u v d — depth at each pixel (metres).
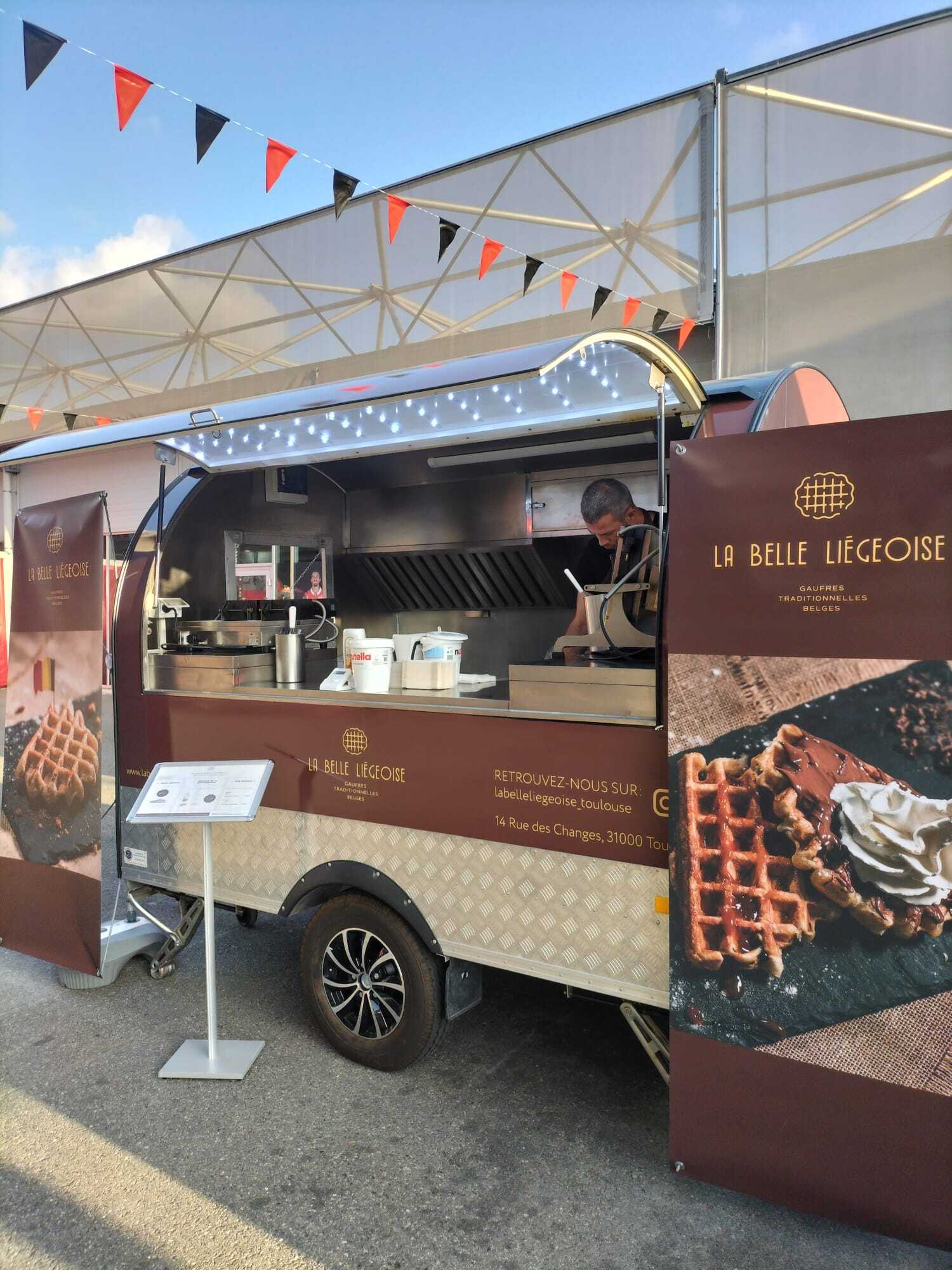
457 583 4.38
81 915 3.08
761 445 1.85
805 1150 1.82
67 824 3.11
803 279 6.38
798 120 6.29
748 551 1.87
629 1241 1.92
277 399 2.81
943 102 5.80
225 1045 2.78
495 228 7.57
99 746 2.99
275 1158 2.22
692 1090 1.94
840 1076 1.78
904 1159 1.72
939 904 1.68
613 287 7.18
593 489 3.71
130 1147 2.28
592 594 2.68
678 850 1.94
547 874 2.27
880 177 6.05
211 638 3.25
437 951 2.47
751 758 1.86
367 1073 2.64
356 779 2.64
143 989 3.27
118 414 10.70
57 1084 2.59
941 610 1.68
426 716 2.48
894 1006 1.72
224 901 3.04
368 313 8.45
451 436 3.50
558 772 2.24
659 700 2.08
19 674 3.30
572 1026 2.93
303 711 2.76
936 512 1.68
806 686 1.81
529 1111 2.42
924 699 1.70
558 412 3.20
